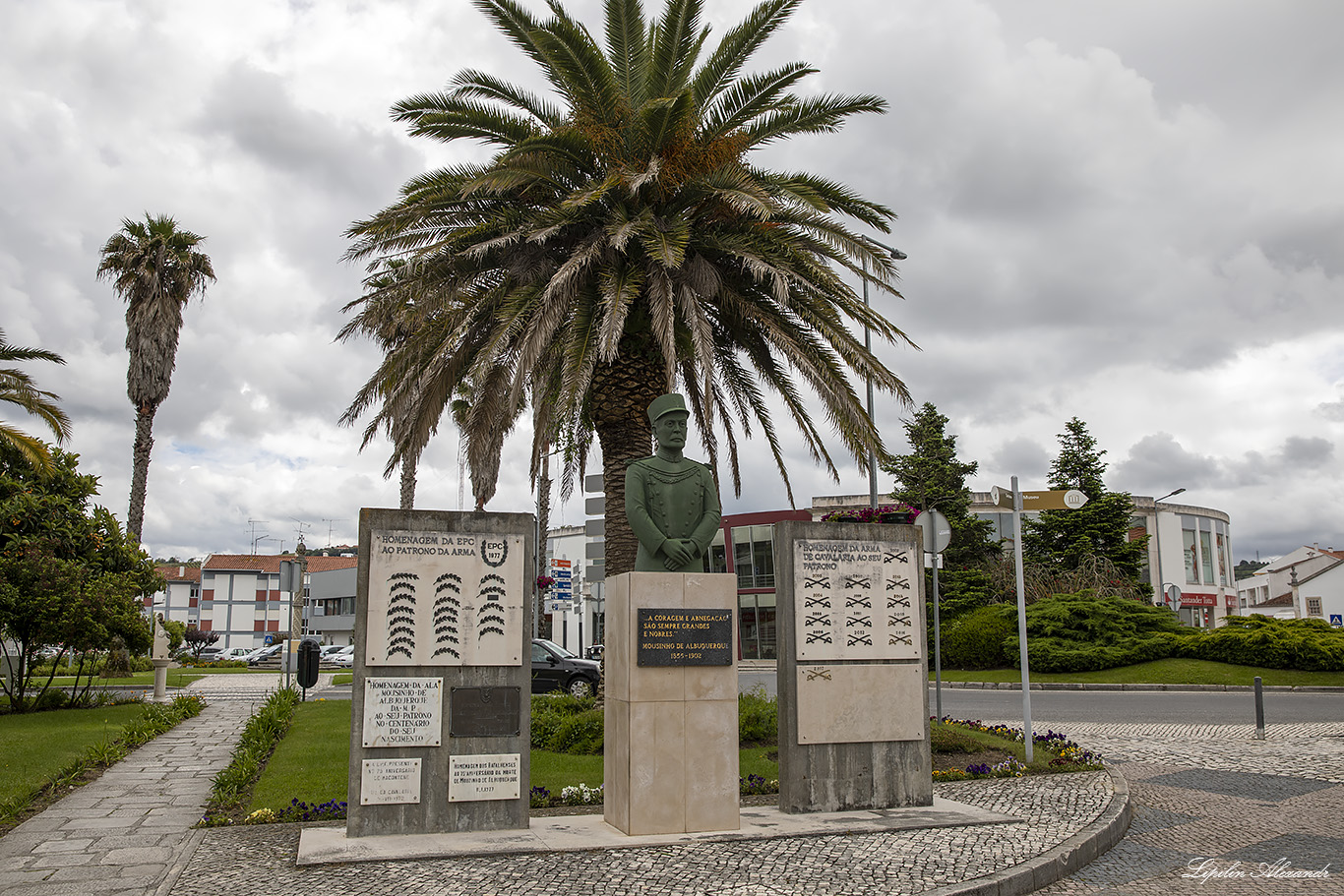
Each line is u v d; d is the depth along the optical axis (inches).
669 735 286.5
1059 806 316.8
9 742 496.7
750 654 1562.5
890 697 325.7
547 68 528.1
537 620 1237.7
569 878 233.1
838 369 527.8
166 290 1208.2
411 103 520.4
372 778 277.7
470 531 294.7
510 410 478.9
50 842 280.5
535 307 505.0
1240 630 1008.9
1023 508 433.1
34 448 737.6
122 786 379.9
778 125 544.7
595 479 637.3
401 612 285.7
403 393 552.1
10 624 652.1
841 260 556.7
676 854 257.6
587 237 516.7
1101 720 623.8
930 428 1456.7
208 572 3206.2
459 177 523.5
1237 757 447.5
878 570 332.2
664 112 486.0
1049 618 1081.4
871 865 245.0
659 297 483.8
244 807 322.3
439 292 529.7
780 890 222.7
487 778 285.6
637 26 554.3
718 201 527.8
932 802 326.6
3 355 788.0
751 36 522.9
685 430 321.1
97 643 677.3
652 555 306.8
